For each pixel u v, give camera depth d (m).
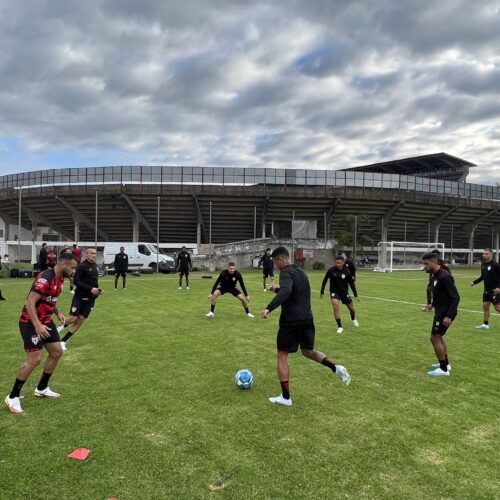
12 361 6.62
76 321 8.01
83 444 3.90
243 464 3.58
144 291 17.62
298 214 45.38
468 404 5.03
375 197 44.25
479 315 12.20
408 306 13.75
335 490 3.22
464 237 56.91
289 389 5.47
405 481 3.36
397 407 4.91
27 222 50.66
